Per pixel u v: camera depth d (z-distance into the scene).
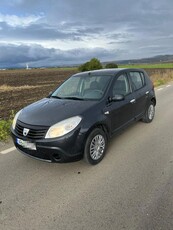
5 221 3.11
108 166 4.55
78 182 4.00
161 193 3.57
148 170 4.33
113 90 5.35
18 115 4.86
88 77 5.79
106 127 4.91
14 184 4.02
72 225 2.97
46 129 4.11
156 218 3.02
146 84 7.16
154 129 6.70
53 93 5.93
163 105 10.26
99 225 2.95
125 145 5.59
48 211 3.27
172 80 25.08
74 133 4.14
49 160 4.21
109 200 3.45
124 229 2.85
